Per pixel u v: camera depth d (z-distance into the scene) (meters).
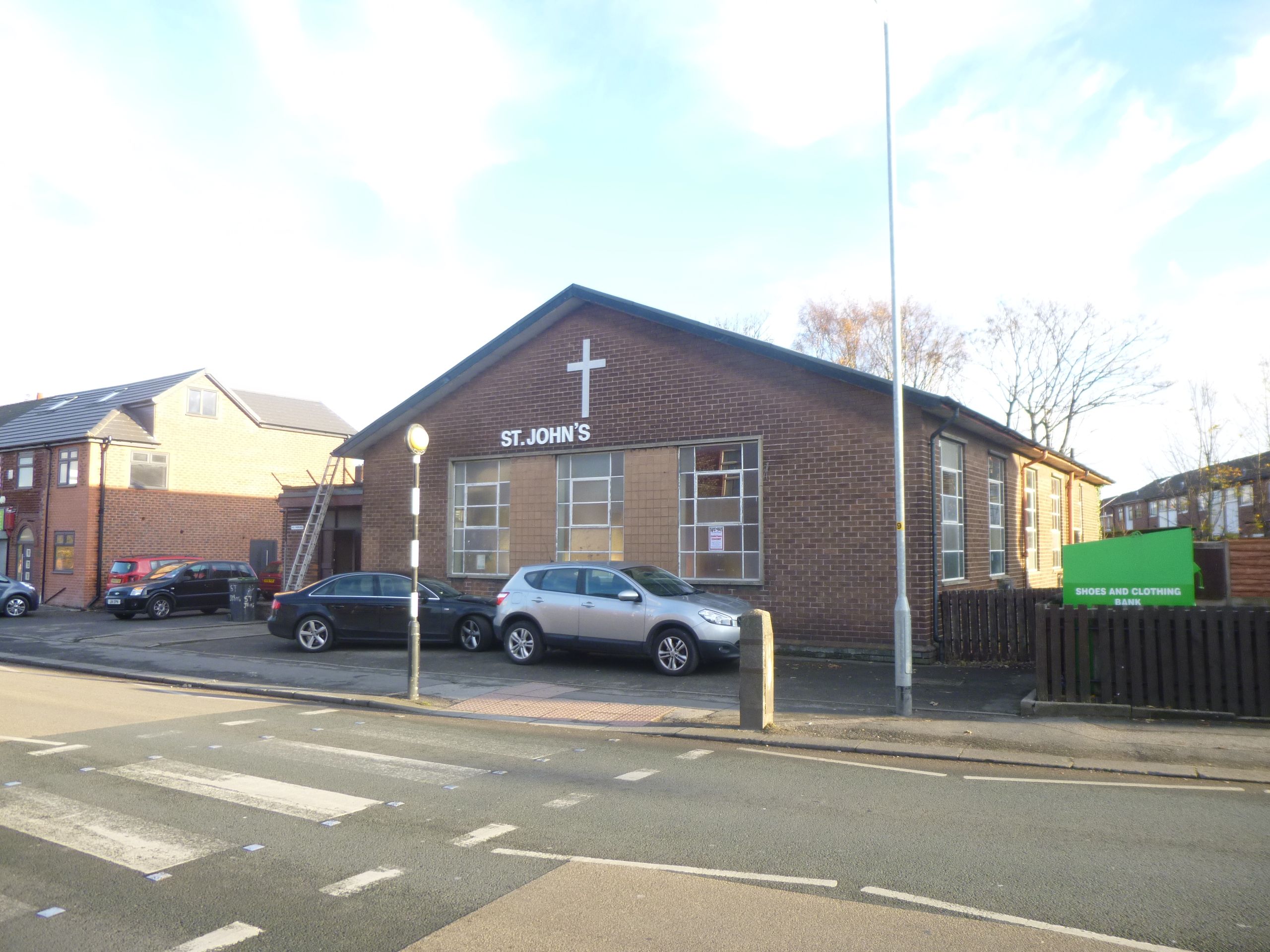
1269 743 8.60
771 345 16.05
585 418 18.58
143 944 4.41
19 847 5.86
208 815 6.58
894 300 10.52
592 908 4.81
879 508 15.09
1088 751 8.48
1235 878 5.23
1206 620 9.66
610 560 16.67
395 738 9.44
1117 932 4.49
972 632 14.61
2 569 35.59
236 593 23.66
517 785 7.44
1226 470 30.00
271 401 41.28
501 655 15.48
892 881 5.20
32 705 11.49
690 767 8.13
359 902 4.91
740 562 16.47
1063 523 25.06
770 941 4.40
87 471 32.25
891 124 10.63
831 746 8.85
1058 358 39.34
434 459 20.84
